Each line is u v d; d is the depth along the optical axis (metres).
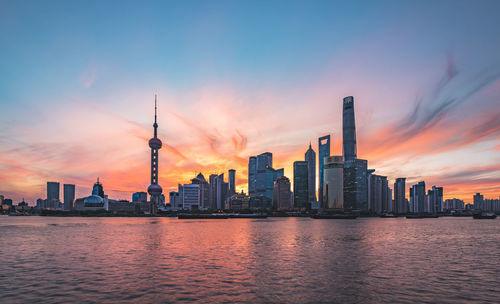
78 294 36.56
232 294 36.66
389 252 74.06
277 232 148.00
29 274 47.47
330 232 150.00
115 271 49.53
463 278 45.59
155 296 35.78
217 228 186.00
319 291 38.00
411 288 39.62
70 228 186.75
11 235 129.25
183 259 61.75
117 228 186.00
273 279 44.12
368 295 36.47
